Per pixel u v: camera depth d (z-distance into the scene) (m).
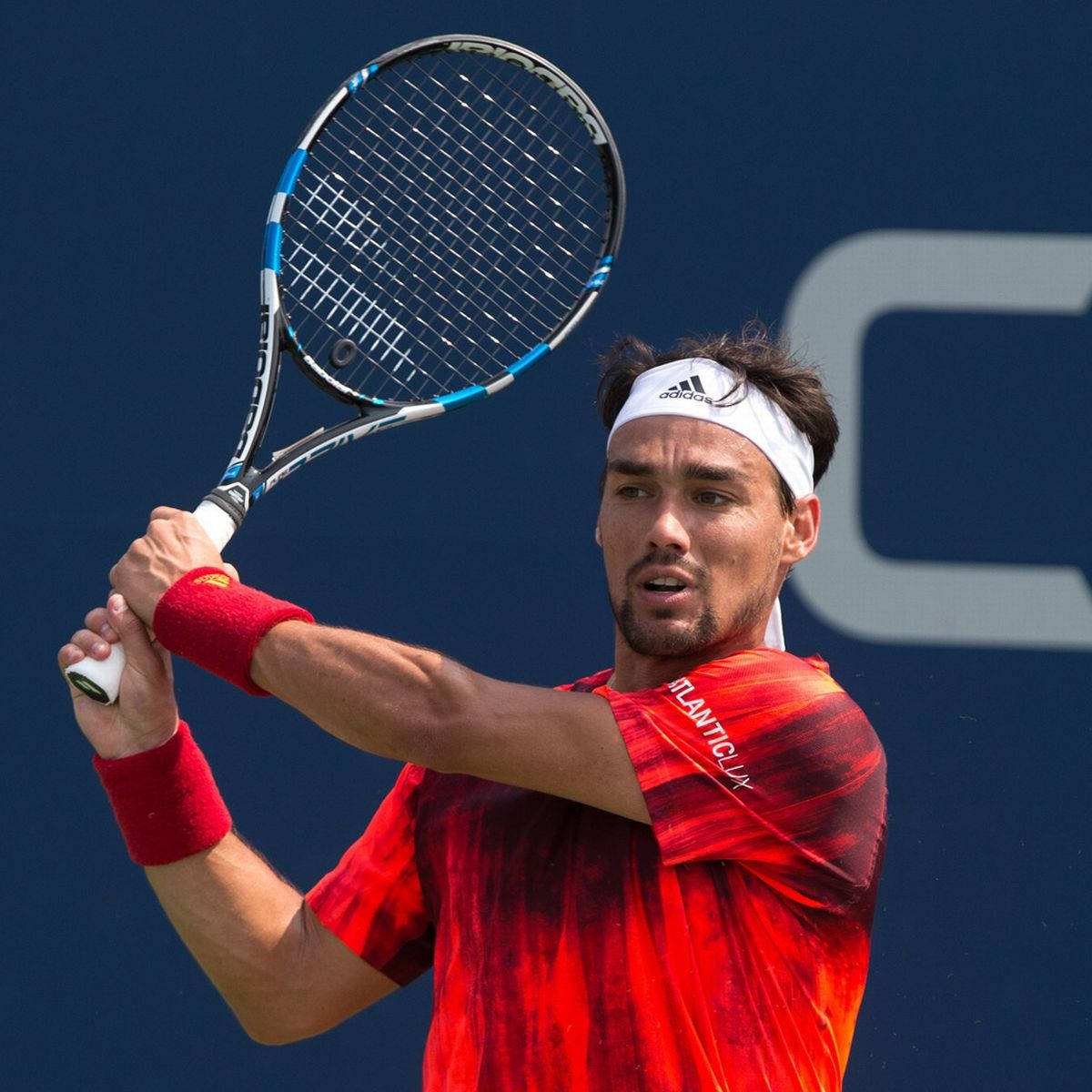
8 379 14.86
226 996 9.00
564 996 7.46
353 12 14.93
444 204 14.81
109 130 14.95
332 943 8.73
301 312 14.80
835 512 14.62
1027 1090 14.33
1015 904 14.41
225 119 14.98
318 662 7.83
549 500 14.89
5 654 14.80
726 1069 7.34
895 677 14.55
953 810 14.47
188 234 14.96
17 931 14.76
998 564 14.57
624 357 8.98
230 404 14.93
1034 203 14.65
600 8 14.86
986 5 14.68
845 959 7.88
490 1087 7.43
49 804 14.83
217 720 14.89
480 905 7.74
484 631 14.77
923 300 14.66
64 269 14.93
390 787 14.98
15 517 14.83
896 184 14.70
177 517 8.67
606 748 7.53
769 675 7.73
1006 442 14.60
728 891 7.58
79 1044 14.72
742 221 14.77
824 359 14.67
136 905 14.83
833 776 7.66
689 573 7.86
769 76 14.77
